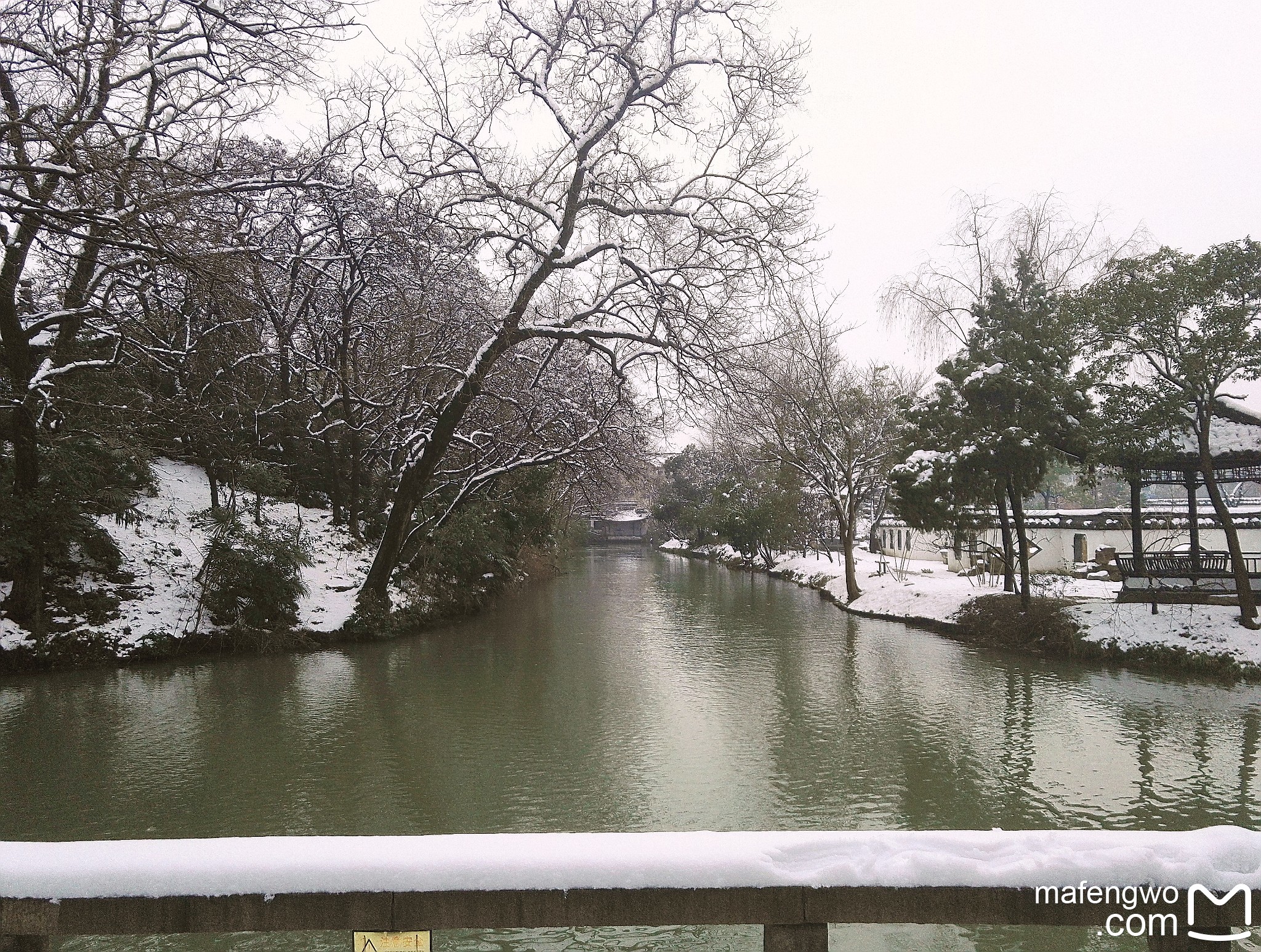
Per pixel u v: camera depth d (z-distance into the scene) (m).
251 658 16.17
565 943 5.45
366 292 22.72
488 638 19.81
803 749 10.19
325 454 26.33
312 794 8.38
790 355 28.22
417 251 17.52
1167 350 15.90
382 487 26.11
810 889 2.43
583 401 23.25
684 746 10.34
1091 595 20.86
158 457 22.11
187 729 10.92
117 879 2.40
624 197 17.22
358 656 16.84
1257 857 2.51
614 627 22.05
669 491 78.06
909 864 2.47
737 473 50.22
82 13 9.52
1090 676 14.99
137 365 17.77
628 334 17.42
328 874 2.41
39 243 8.89
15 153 9.28
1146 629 16.52
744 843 2.56
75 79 9.15
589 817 7.73
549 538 34.78
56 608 15.26
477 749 10.14
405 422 22.22
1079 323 17.03
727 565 52.44
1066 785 8.81
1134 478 18.02
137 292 14.21
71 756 9.66
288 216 16.56
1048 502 63.50
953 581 27.64
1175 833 2.65
